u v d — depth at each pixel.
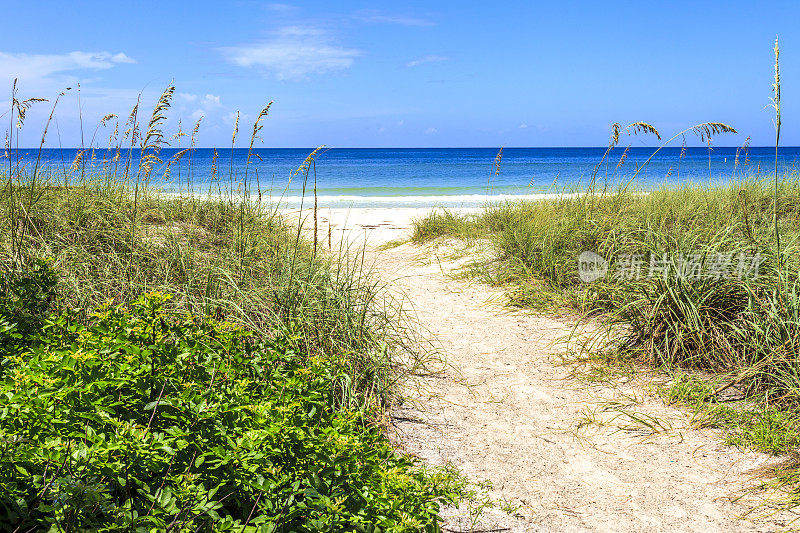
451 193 25.45
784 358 4.06
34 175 5.52
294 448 2.26
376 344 4.57
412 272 8.87
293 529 2.03
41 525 1.90
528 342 5.72
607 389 4.55
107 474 1.88
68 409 2.06
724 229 5.93
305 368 3.15
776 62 4.09
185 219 6.53
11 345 2.95
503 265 8.32
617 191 9.02
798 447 3.47
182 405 2.27
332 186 29.14
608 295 6.24
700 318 4.80
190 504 1.96
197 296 4.59
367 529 2.00
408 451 3.58
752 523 2.88
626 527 2.88
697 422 3.94
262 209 7.27
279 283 4.73
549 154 104.75
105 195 6.35
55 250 4.95
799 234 5.74
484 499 3.09
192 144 7.38
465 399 4.43
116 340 2.64
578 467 3.46
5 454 1.78
